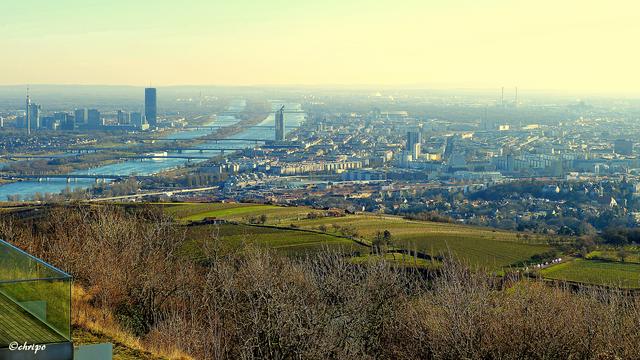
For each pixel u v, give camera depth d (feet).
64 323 57.62
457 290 123.95
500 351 114.62
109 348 69.87
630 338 122.01
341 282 125.70
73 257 130.00
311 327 104.01
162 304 126.21
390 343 122.93
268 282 114.11
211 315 119.55
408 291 144.97
